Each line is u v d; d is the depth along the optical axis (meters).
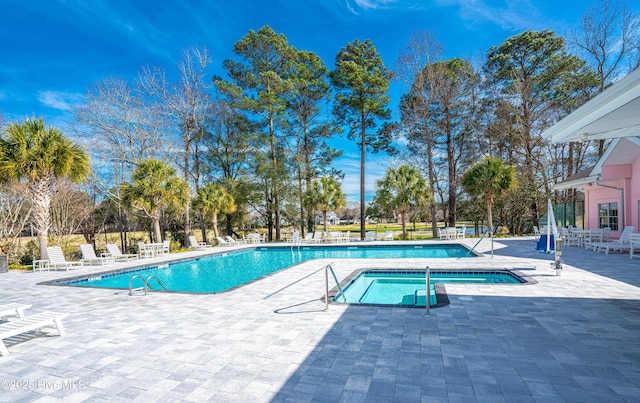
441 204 23.25
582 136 5.43
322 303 5.32
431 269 8.22
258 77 21.55
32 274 9.80
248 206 23.39
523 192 19.86
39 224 10.77
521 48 19.95
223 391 2.71
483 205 21.97
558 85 19.17
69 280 8.89
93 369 3.19
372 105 20.95
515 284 6.15
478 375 2.82
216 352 3.49
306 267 9.31
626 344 3.38
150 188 14.73
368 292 7.33
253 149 22.59
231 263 13.20
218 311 5.05
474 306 4.84
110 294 6.58
